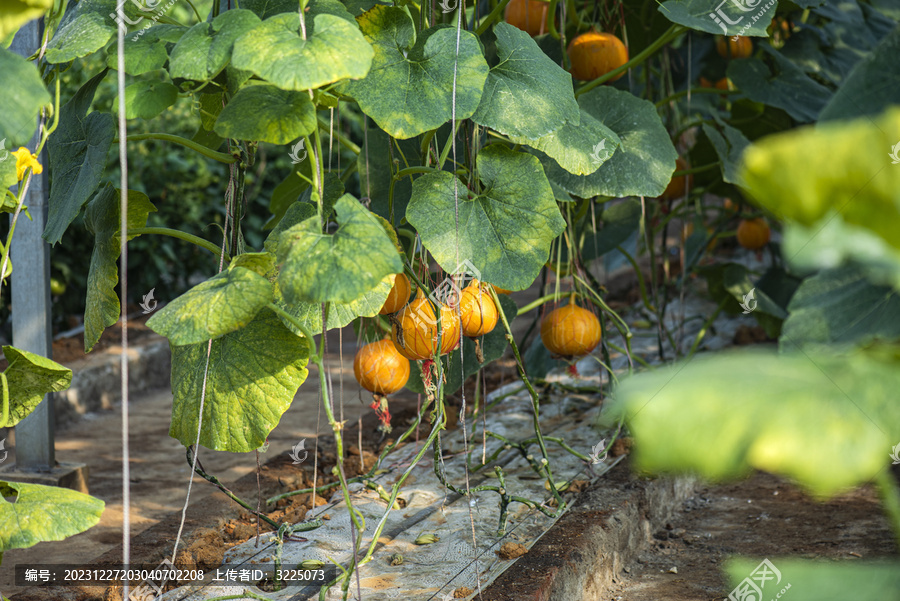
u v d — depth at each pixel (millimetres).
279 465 3266
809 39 3857
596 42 2764
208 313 1472
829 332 669
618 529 2545
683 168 3963
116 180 5676
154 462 3643
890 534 2672
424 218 1903
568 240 2922
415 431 3656
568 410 3725
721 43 3838
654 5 3451
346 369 5066
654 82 4656
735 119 3734
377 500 2758
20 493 1390
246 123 1517
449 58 1686
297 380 1706
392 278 1788
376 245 1342
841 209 354
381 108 1652
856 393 321
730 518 3035
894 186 334
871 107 966
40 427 3070
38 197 2930
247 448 1709
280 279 1376
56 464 3152
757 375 335
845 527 2787
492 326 2189
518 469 3008
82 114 1892
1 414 1468
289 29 1382
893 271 382
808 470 295
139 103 1665
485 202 1978
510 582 2061
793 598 397
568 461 3068
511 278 1916
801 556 2578
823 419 306
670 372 480
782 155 337
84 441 3977
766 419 307
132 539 2518
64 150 1932
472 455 3174
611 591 2439
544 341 2799
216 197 6473
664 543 2828
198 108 1951
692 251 5160
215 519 2689
